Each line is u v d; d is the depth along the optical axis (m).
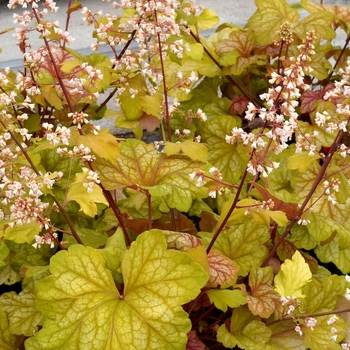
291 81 0.38
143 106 0.54
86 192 0.44
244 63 0.66
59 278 0.41
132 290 0.42
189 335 0.47
